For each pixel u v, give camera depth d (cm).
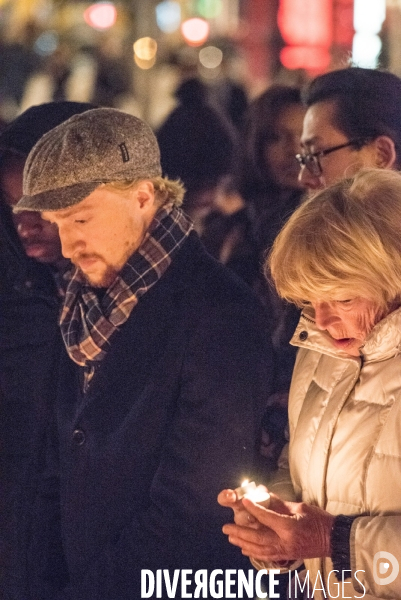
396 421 392
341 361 424
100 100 1911
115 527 495
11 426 589
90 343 507
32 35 1992
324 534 395
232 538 411
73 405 527
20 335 590
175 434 487
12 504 581
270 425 536
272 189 684
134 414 492
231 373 485
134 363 498
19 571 561
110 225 491
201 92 773
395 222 391
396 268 388
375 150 565
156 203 509
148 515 484
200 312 493
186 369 490
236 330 491
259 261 646
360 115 564
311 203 404
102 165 484
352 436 406
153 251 502
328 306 402
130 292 499
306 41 1852
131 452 489
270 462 529
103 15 2039
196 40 2044
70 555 511
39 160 488
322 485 416
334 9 1836
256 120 689
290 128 678
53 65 1961
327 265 387
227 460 480
